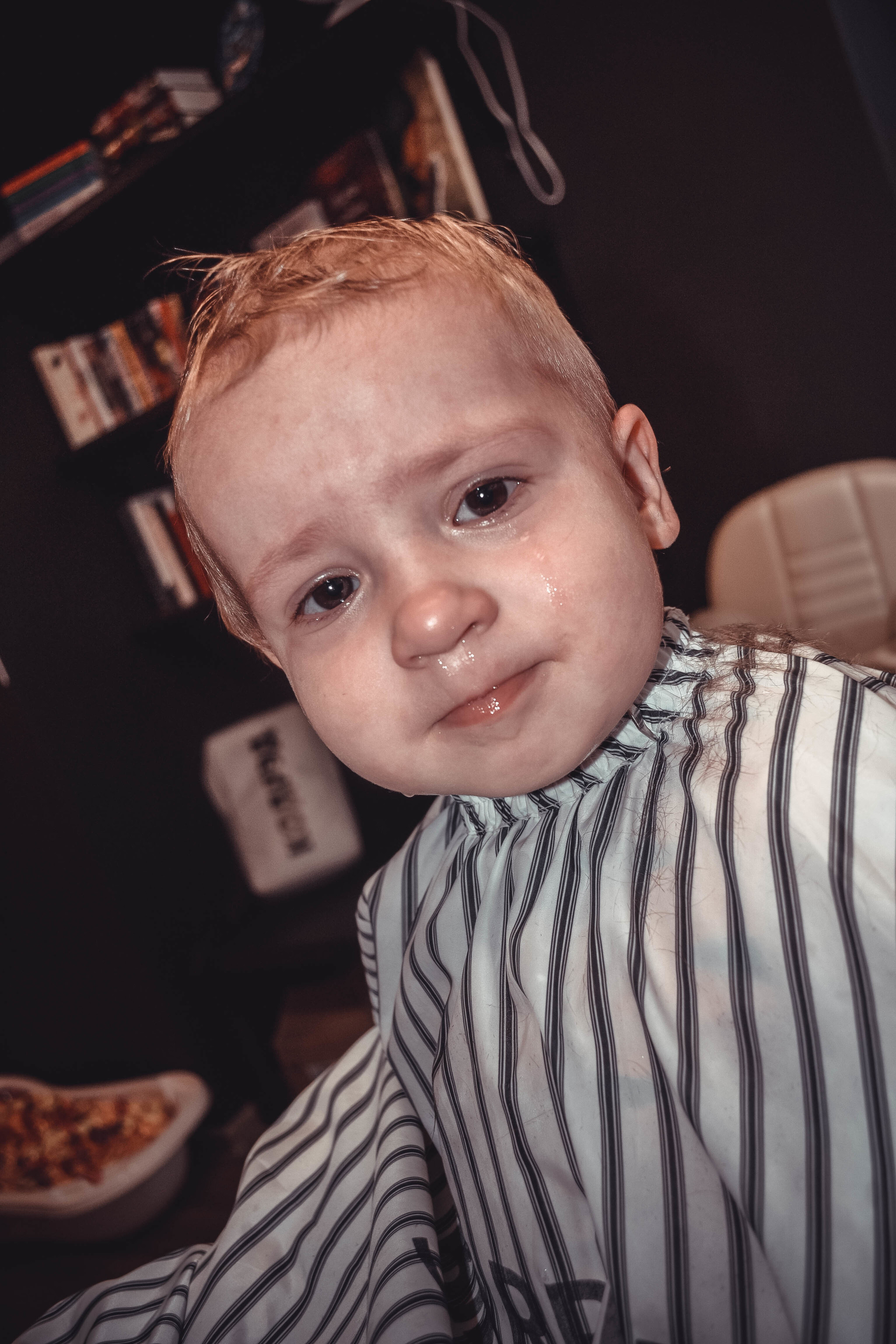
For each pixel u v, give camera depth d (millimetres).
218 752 1882
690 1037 385
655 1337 379
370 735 397
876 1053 353
